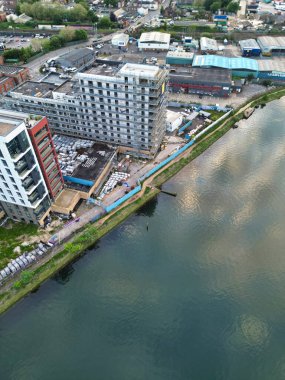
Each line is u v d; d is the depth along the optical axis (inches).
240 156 5812.0
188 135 5999.0
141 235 4394.7
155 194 5004.9
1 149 3444.9
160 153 5693.9
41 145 3932.1
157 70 4685.0
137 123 5123.0
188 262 4047.7
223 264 4020.7
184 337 3348.9
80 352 3240.7
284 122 6766.7
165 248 4220.0
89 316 3526.1
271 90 7672.2
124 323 3464.6
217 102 7160.4
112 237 4362.7
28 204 4094.5
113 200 4808.1
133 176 5226.4
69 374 3085.6
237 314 3526.1
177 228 4490.7
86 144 5561.0
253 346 3282.5
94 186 4862.2
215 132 6289.4
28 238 4256.9
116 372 3107.8
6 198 4195.4
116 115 5177.2
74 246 4069.9
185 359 3196.4
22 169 3713.1
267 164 5620.1
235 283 3814.0
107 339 3341.5
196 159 5738.2
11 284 3757.4
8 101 5743.1
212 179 5310.0
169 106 6968.5
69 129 5797.2
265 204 4840.1
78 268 4015.8
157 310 3570.4
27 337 3358.8
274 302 3629.4
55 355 3221.0
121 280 3860.7
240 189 5108.3
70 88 5600.4
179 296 3690.9
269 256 4114.2
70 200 4655.5
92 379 3056.1
